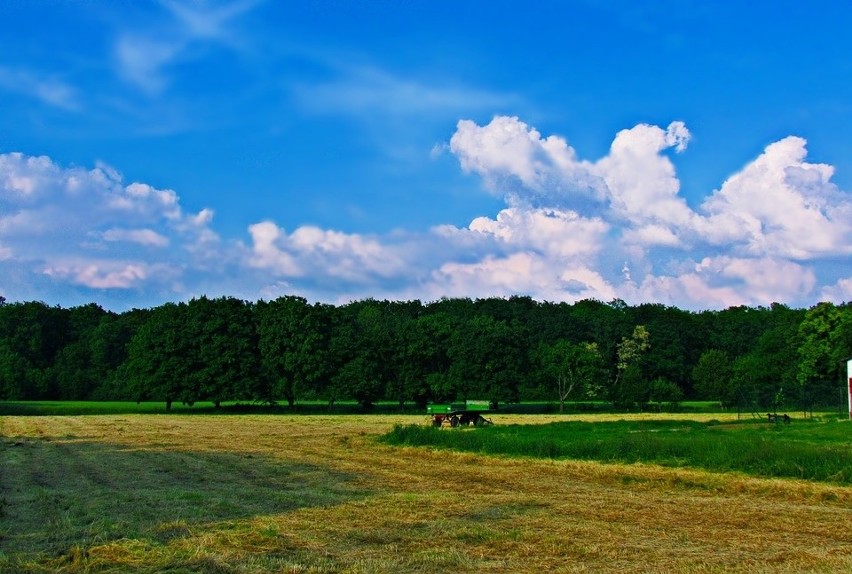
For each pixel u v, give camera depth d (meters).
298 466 27.06
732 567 11.68
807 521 15.91
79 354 117.31
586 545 13.32
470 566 11.81
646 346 119.06
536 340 123.88
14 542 13.56
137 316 129.12
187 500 18.33
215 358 87.50
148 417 71.00
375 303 165.75
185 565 11.84
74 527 14.87
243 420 65.25
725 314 140.75
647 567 11.73
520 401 100.94
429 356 96.50
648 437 29.36
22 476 23.77
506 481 22.81
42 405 92.50
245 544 13.33
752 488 20.59
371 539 13.84
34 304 121.62
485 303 151.25
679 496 19.73
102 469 25.88
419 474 24.62
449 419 53.00
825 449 24.42
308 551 12.86
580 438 34.06
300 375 89.06
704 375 107.94
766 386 69.75
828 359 72.56
